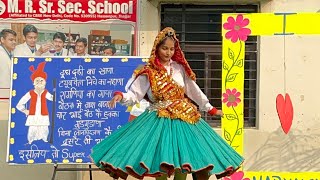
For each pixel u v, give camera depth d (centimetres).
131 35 798
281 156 786
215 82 817
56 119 698
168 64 491
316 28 696
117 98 471
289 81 796
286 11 802
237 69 704
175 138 462
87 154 696
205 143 470
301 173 738
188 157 448
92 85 705
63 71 705
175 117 474
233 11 813
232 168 464
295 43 796
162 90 480
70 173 802
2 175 798
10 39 788
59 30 793
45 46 791
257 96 802
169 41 483
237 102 706
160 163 440
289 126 726
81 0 794
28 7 789
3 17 788
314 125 791
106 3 795
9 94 767
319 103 795
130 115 704
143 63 707
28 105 698
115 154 458
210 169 449
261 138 791
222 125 706
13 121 695
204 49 813
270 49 799
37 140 694
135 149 455
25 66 703
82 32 794
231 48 704
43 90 701
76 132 699
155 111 479
